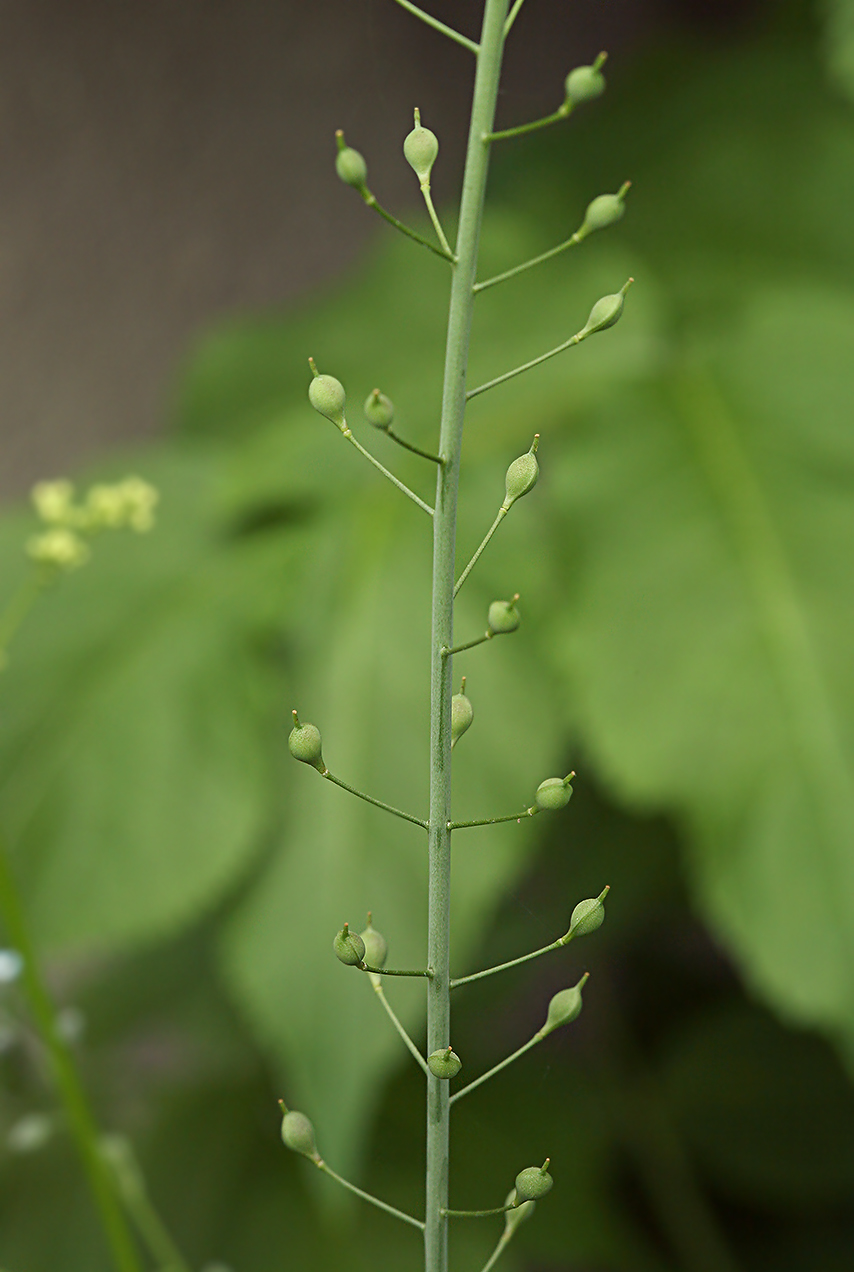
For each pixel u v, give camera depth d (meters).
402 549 0.90
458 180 1.34
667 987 1.26
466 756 0.82
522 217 1.19
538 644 0.85
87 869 0.83
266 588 0.91
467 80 1.33
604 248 1.15
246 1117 1.06
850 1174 1.13
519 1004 1.28
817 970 0.74
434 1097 0.43
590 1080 1.19
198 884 0.83
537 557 0.88
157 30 1.30
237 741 0.86
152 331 1.38
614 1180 1.15
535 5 1.33
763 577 0.83
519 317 1.04
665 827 1.08
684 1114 1.16
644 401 0.93
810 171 1.16
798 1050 1.17
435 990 0.43
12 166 1.31
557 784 0.42
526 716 0.83
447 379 0.42
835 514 0.85
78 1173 1.02
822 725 0.78
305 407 1.10
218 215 1.36
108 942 0.85
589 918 0.42
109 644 0.90
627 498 0.88
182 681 0.87
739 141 1.18
